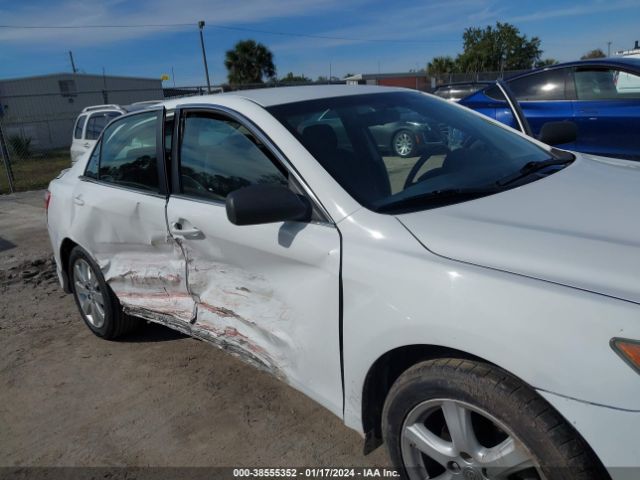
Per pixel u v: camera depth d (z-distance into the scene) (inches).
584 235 72.4
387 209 84.3
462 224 78.0
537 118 266.2
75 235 146.0
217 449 105.3
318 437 106.3
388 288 75.1
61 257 160.1
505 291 66.0
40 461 106.2
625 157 243.6
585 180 96.2
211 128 109.3
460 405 70.9
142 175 125.5
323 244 84.1
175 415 117.2
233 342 106.2
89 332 162.6
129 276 131.0
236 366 135.5
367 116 107.0
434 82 1071.0
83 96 1143.0
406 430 78.0
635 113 235.9
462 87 374.3
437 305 70.2
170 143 118.1
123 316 147.7
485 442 71.8
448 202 87.0
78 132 435.8
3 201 430.9
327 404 88.9
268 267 94.4
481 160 105.6
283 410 115.6
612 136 245.3
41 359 147.5
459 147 108.7
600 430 58.9
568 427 62.4
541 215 79.8
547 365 61.9
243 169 100.8
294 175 91.4
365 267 78.1
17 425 118.6
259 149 98.4
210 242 104.7
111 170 138.4
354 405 83.7
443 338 69.6
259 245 93.4
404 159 101.3
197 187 110.5
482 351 66.5
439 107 122.3
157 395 125.5
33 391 131.9
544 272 66.7
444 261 72.2
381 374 82.0
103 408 122.2
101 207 134.3
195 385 128.1
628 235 72.2
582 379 59.8
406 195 88.8
